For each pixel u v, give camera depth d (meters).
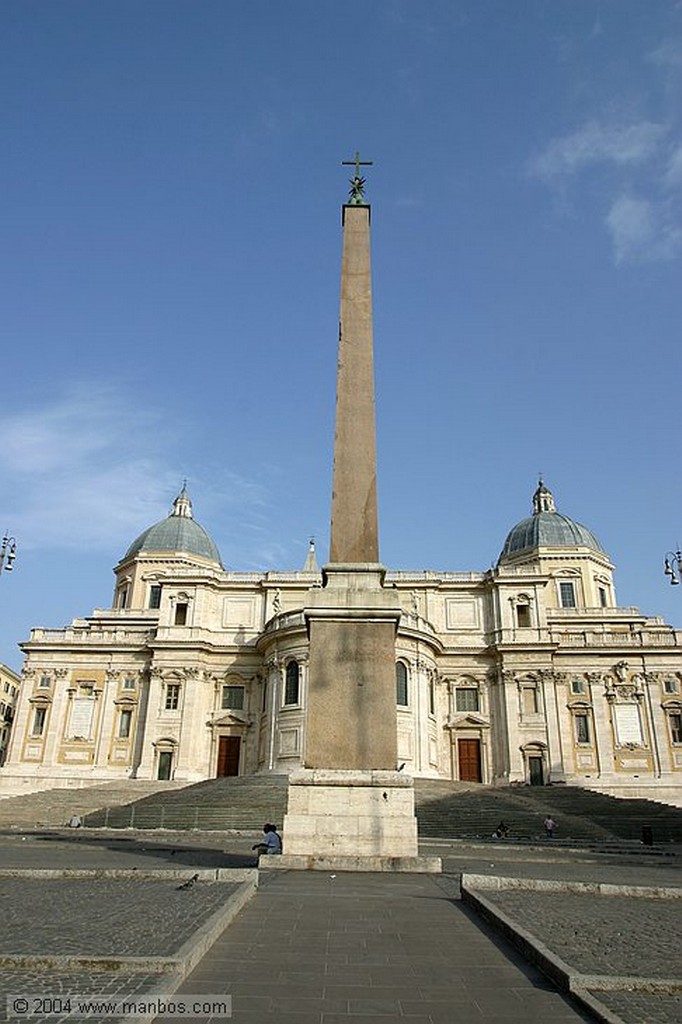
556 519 80.50
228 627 66.94
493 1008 6.99
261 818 39.28
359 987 7.58
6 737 91.88
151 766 61.19
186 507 84.38
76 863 19.58
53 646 65.69
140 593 76.50
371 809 17.36
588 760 60.88
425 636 58.75
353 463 19.97
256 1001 7.03
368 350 21.17
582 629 70.81
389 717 17.98
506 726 61.97
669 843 36.31
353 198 23.45
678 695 61.94
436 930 10.40
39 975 7.38
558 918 11.27
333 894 13.37
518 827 39.84
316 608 18.53
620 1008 6.75
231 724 63.00
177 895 12.43
